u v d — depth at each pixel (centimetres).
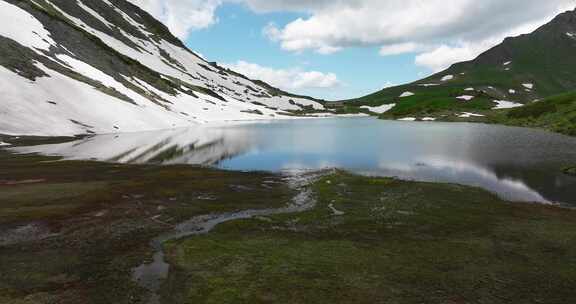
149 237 2456
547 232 2514
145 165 5162
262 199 3400
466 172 4591
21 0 13625
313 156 6022
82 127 8825
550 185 3884
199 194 3575
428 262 2047
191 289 1752
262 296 1686
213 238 2419
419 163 5250
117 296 1700
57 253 2183
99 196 3425
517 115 14050
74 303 1644
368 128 12912
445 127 12850
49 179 4131
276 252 2181
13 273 1922
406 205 3162
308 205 3191
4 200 3238
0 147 6431
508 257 2117
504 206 3139
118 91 12000
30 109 8250
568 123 9956
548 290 1761
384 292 1727
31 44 10681
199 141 8119
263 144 7688
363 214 2916
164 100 15512
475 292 1736
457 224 2683
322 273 1908
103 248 2264
